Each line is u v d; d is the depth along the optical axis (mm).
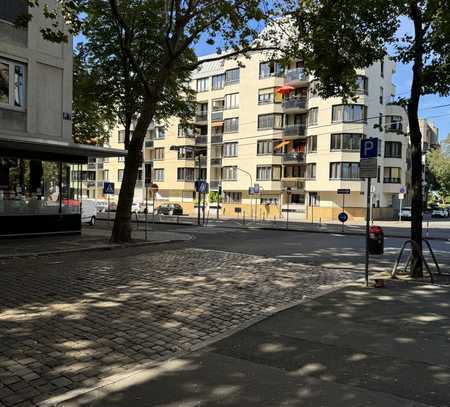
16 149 16469
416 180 10195
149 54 21625
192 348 5246
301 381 4297
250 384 4223
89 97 22859
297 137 50750
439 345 5383
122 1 19578
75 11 13695
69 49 17891
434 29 10016
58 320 6297
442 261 13961
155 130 67438
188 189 62594
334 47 11438
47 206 17781
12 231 16625
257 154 53531
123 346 5305
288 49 14805
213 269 11023
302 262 12984
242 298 7875
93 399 3906
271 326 6176
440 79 10289
